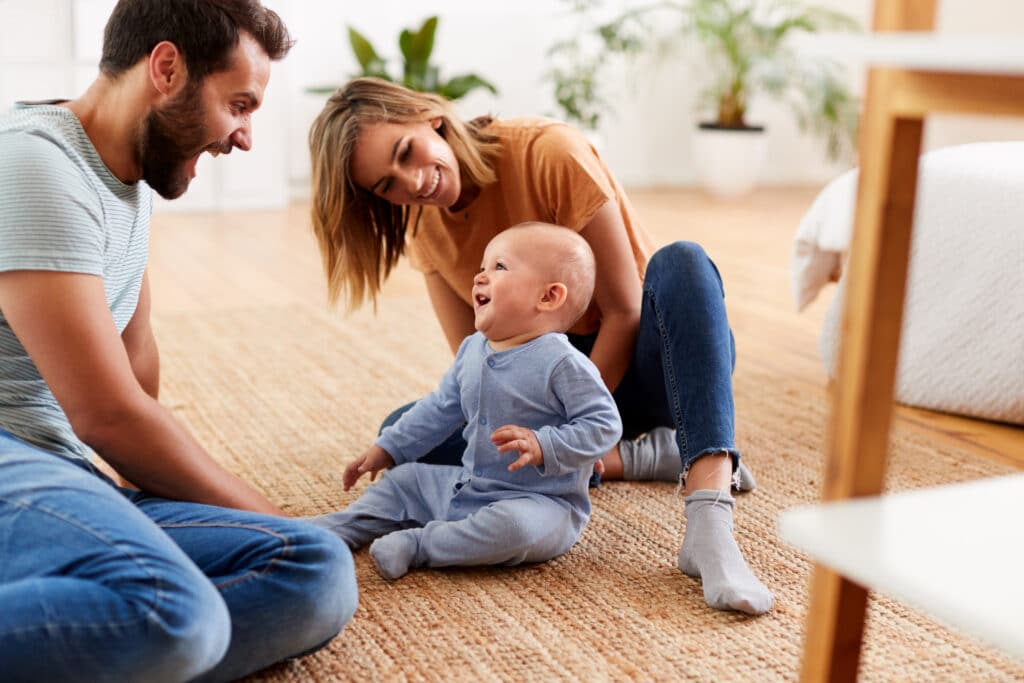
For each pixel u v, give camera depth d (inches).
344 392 84.0
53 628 33.6
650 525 58.6
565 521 53.6
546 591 50.9
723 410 53.7
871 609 49.2
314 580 40.0
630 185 216.4
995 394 78.5
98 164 43.1
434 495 56.2
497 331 54.6
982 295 78.7
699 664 44.1
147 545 36.1
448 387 57.4
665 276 56.1
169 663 34.8
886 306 28.3
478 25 197.3
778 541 56.4
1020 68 22.1
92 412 40.9
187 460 42.8
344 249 58.7
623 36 205.8
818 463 69.3
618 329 60.2
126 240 45.3
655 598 50.1
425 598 50.1
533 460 50.8
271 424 76.1
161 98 42.0
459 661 44.4
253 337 100.7
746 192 203.3
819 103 202.8
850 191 86.6
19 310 39.8
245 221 170.6
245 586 39.2
